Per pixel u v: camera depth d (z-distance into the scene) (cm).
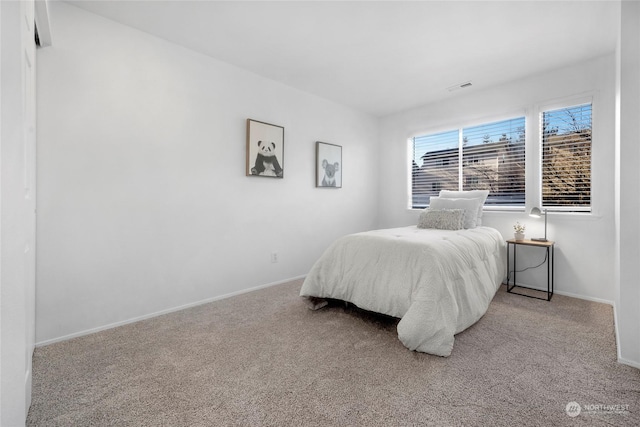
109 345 193
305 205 369
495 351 180
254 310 256
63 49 201
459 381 150
